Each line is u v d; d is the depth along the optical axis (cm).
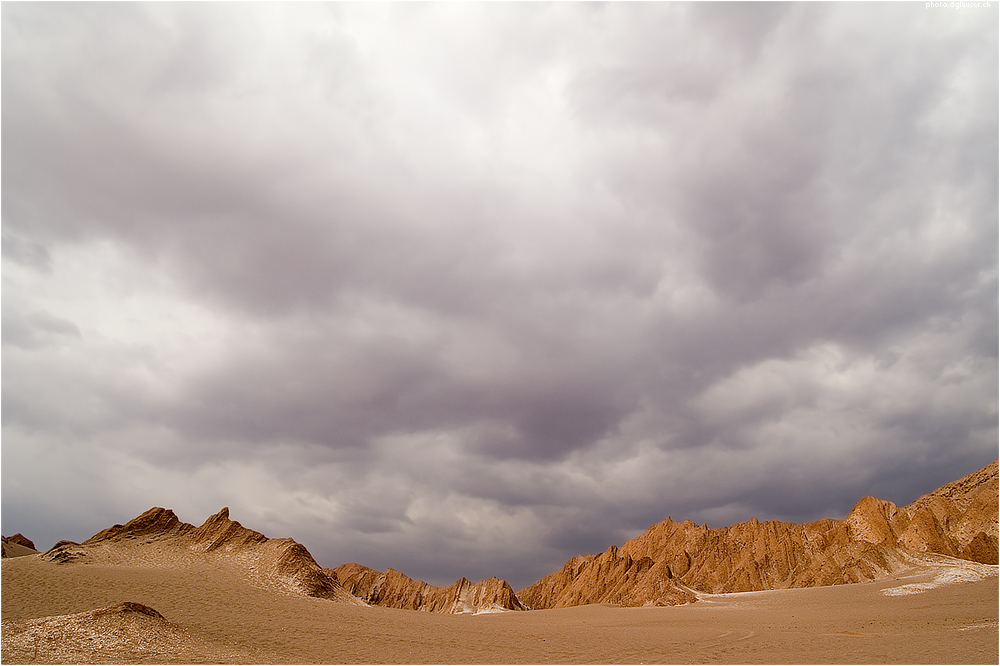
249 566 11631
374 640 7269
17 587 8119
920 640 5966
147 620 5534
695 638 7531
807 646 6259
